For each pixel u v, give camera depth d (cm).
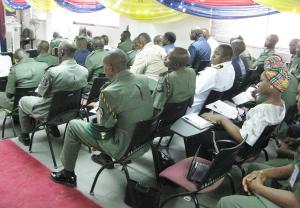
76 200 237
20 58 329
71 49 286
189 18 654
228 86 328
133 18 595
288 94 272
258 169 206
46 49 394
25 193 240
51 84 276
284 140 284
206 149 261
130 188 231
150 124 226
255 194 169
